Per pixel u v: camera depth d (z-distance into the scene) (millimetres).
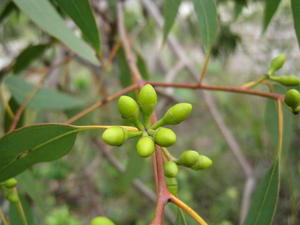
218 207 464
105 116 342
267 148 262
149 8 249
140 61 212
